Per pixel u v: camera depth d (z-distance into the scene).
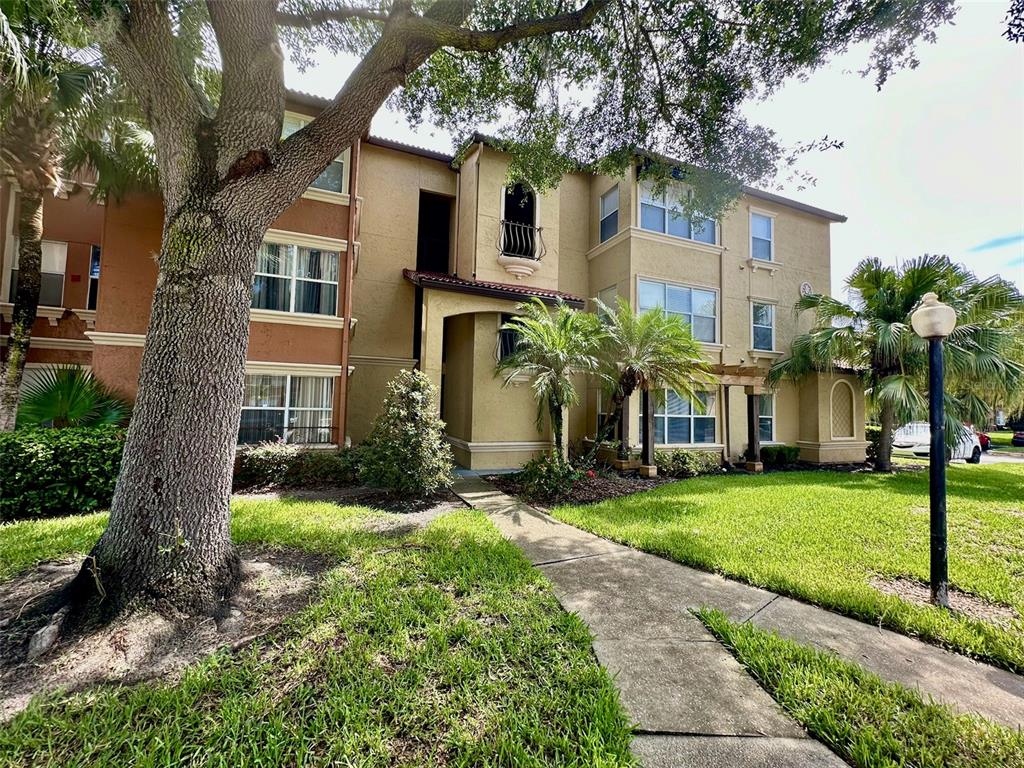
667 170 7.73
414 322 12.64
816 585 4.27
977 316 11.64
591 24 6.25
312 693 2.58
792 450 14.23
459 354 12.48
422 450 7.65
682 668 3.01
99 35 3.59
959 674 3.01
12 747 2.13
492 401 11.52
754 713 2.58
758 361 14.59
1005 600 4.04
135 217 8.95
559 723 2.41
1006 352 11.21
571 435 13.80
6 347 10.08
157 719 2.35
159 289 3.79
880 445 13.02
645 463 11.21
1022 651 3.18
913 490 9.23
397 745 2.24
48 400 7.85
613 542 5.72
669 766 2.19
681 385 10.49
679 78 6.64
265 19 4.01
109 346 8.64
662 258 13.24
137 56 3.72
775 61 5.82
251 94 3.95
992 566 4.88
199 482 3.66
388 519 6.35
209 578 3.61
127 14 3.68
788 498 8.32
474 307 11.01
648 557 5.18
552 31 5.40
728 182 7.12
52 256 11.27
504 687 2.69
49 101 7.24
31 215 8.04
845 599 3.96
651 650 3.22
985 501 8.09
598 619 3.66
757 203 14.85
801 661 3.06
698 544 5.45
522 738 2.30
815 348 13.26
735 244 14.45
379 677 2.73
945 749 2.29
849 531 6.13
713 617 3.66
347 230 10.05
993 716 2.58
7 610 3.25
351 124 4.47
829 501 8.05
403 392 8.02
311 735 2.27
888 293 12.48
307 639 3.12
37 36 6.23
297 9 5.71
